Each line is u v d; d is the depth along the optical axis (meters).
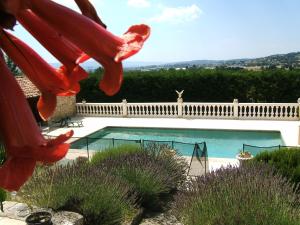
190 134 20.75
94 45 1.25
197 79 26.58
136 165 9.49
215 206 6.45
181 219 6.94
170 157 10.93
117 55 1.23
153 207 8.84
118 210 7.44
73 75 1.51
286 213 5.96
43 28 1.35
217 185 7.62
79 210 7.06
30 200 7.34
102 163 9.95
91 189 7.41
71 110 25.19
